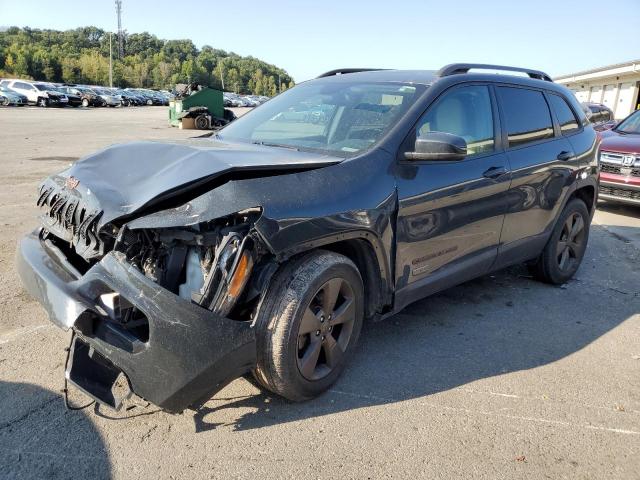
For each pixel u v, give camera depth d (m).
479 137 4.03
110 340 2.50
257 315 2.73
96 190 2.88
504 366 3.65
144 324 2.62
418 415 3.04
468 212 3.83
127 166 3.12
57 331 3.72
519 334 4.16
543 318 4.49
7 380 3.12
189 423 2.85
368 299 3.38
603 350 3.96
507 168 4.15
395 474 2.57
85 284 2.60
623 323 4.46
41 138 17.89
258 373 2.88
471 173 3.81
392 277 3.38
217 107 27.62
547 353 3.87
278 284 2.79
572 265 5.38
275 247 2.64
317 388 3.07
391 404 3.13
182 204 2.65
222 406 3.01
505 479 2.58
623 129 9.74
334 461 2.63
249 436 2.78
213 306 2.52
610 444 2.88
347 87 4.17
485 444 2.82
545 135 4.75
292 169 2.93
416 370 3.54
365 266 3.31
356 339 3.29
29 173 10.48
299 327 2.82
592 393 3.37
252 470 2.54
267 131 4.02
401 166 3.37
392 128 3.46
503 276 5.53
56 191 3.28
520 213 4.41
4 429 2.72
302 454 2.67
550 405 3.21
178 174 2.77
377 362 3.61
